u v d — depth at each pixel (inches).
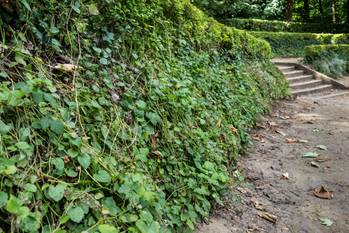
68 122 96.3
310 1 1122.0
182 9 223.8
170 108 142.9
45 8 118.1
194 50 236.7
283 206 143.3
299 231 126.1
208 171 129.4
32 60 104.7
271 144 216.8
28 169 80.0
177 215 106.4
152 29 183.2
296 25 820.0
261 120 259.8
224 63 279.6
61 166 84.3
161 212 98.7
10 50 100.1
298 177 171.2
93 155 93.0
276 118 286.2
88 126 103.0
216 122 175.5
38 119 90.1
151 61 162.2
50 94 95.8
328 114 312.8
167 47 193.2
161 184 114.2
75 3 128.9
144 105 125.4
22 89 89.0
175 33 214.4
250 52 357.7
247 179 162.7
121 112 120.3
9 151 80.7
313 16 1096.8
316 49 585.6
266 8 902.4
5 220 70.3
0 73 92.0
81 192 83.3
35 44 112.6
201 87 192.7
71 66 114.7
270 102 322.3
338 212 140.5
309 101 380.8
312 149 211.6
